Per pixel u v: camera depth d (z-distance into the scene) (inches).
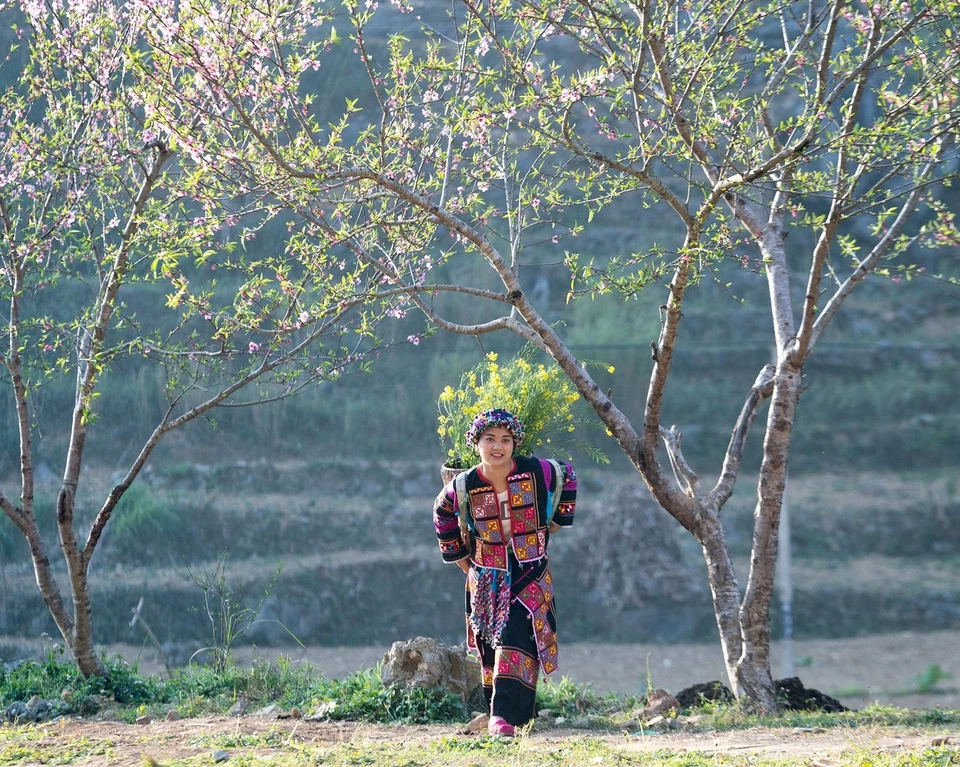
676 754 252.2
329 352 481.7
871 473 1296.8
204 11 313.7
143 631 917.2
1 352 454.3
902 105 354.6
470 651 334.0
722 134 366.6
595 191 934.4
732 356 1357.0
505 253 1336.1
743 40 350.9
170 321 1135.0
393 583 1034.7
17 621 902.4
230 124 335.6
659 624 999.6
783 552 1121.4
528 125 335.3
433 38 391.5
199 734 314.2
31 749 278.7
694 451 1261.1
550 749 267.6
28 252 433.1
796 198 435.8
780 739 291.3
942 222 427.5
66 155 427.5
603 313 1355.8
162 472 1126.4
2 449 1053.2
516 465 308.8
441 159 410.3
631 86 319.3
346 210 362.9
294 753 263.3
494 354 379.9
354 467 1179.9
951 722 315.9
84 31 414.6
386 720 360.2
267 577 1004.6
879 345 1454.2
